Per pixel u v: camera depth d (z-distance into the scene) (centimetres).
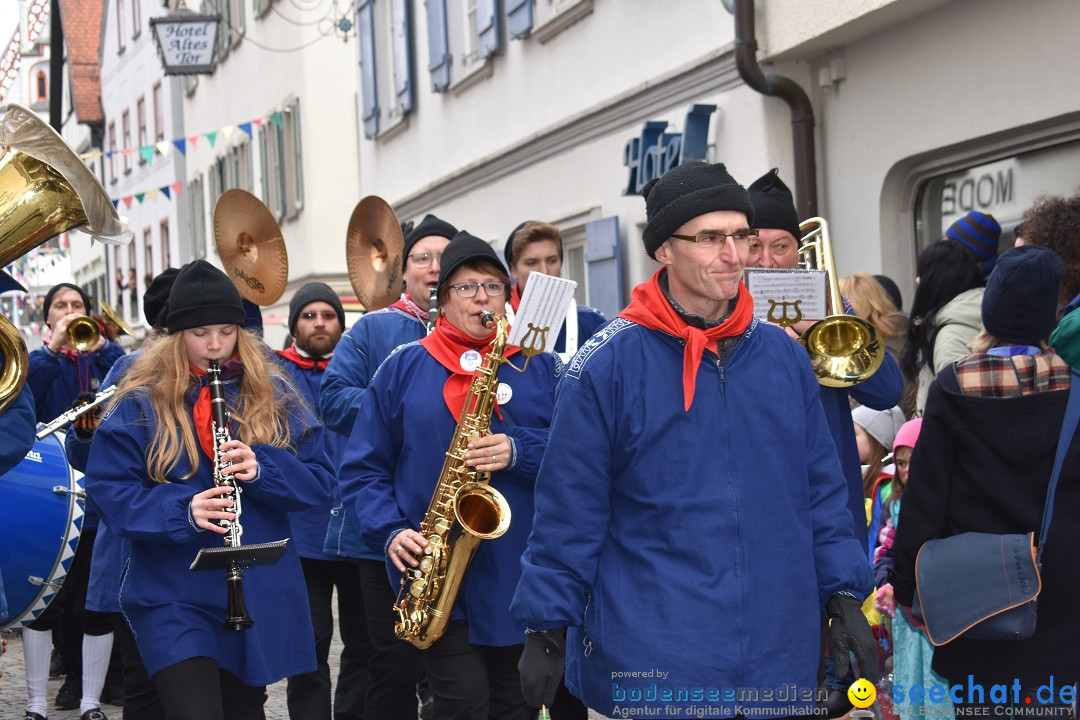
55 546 748
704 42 1119
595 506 394
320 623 679
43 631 778
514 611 400
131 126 3950
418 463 537
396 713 607
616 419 394
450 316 551
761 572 385
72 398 902
